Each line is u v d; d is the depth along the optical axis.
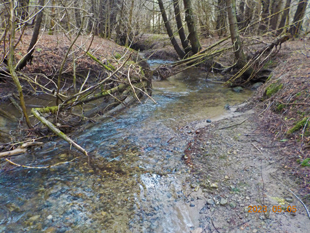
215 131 4.76
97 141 4.61
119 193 3.18
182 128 5.12
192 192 3.17
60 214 2.82
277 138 4.01
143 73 7.82
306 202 2.73
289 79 5.26
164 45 17.64
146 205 2.97
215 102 6.95
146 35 20.45
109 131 5.06
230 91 8.37
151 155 4.11
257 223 2.59
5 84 6.25
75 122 5.25
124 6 14.34
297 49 9.14
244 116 5.31
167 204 2.98
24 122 5.05
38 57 7.45
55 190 3.23
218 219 2.72
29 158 3.99
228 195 3.04
